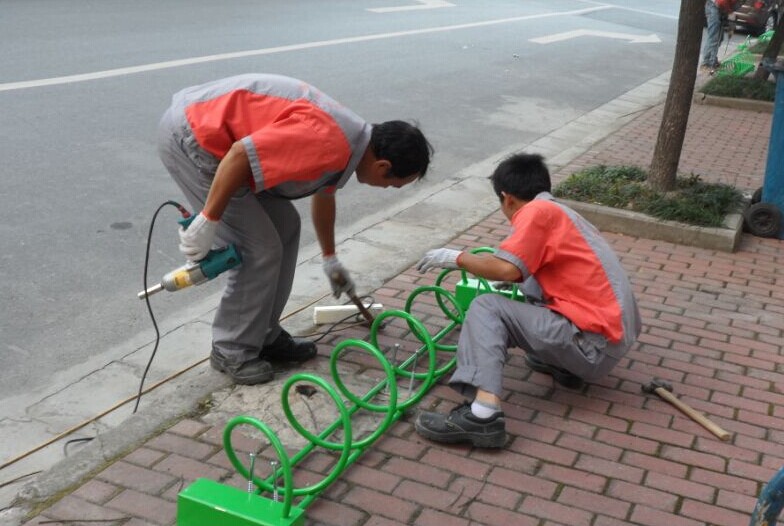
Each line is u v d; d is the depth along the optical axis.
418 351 4.12
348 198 7.17
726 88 12.57
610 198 6.65
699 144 9.81
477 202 7.19
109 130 8.07
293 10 16.75
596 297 3.72
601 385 4.13
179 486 3.23
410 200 7.19
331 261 4.24
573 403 3.95
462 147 8.94
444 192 7.45
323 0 18.64
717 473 3.47
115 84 9.62
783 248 6.36
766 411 3.99
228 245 3.75
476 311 3.70
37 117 8.22
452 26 17.31
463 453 3.52
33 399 4.00
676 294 5.34
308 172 3.38
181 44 12.12
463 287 4.71
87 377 4.20
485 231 6.43
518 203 3.90
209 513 2.86
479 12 20.06
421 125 9.56
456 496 3.23
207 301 5.13
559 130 10.05
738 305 5.23
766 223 6.53
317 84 10.73
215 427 3.63
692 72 6.48
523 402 3.94
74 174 6.91
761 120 11.47
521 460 3.49
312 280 5.43
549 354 3.75
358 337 4.50
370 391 3.84
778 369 4.41
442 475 3.36
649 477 3.42
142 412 3.71
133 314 4.88
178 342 4.59
